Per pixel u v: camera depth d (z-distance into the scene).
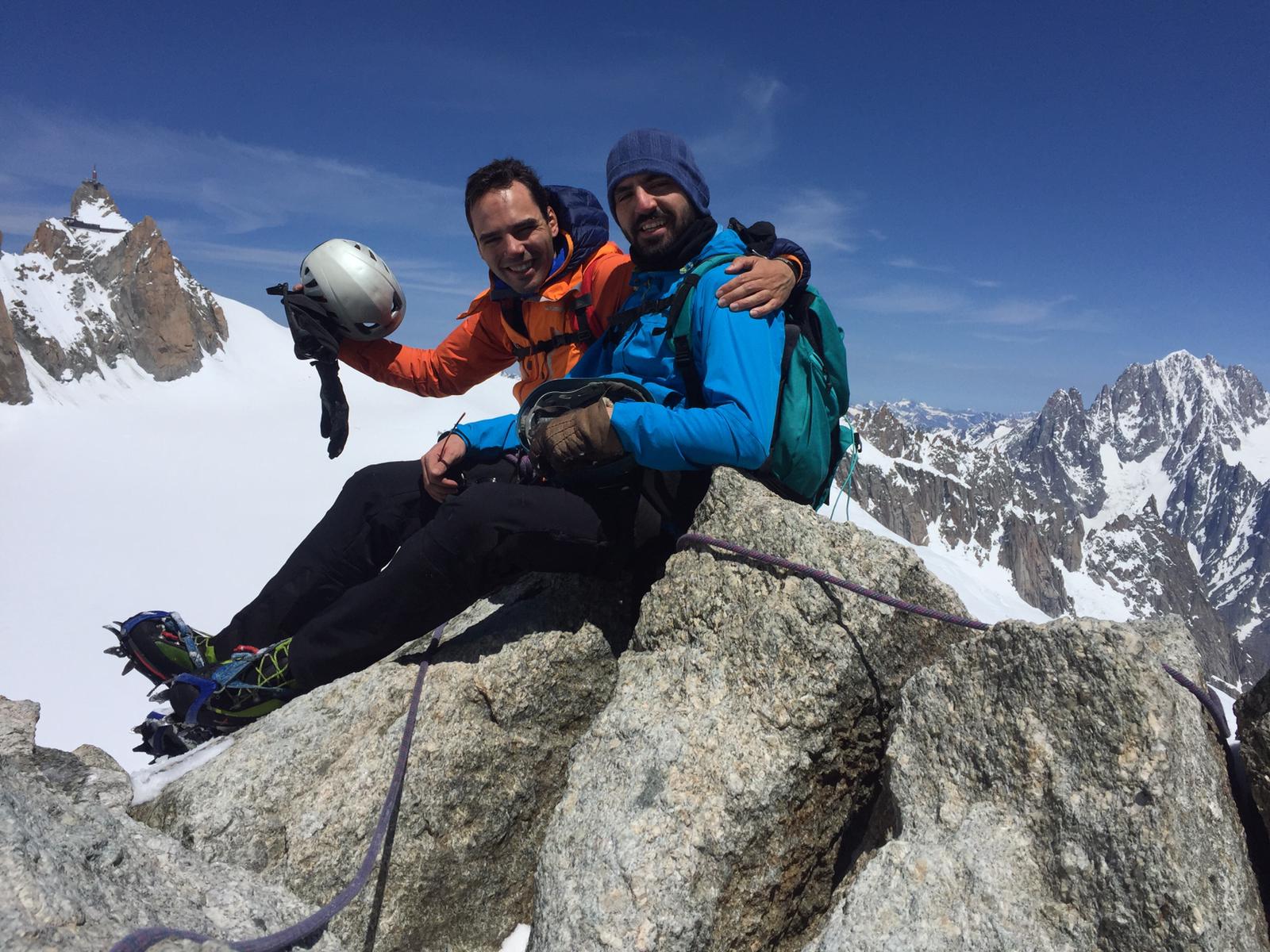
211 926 1.25
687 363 1.80
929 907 1.26
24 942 0.97
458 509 1.70
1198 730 1.34
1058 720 1.31
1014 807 1.32
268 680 1.78
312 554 1.95
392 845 1.58
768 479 1.86
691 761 1.51
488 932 1.67
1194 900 1.18
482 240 1.97
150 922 1.15
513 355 2.29
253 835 1.55
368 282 2.10
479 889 1.67
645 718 1.60
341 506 1.97
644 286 1.90
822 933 1.31
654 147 1.79
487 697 1.72
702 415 1.64
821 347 1.86
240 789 1.59
